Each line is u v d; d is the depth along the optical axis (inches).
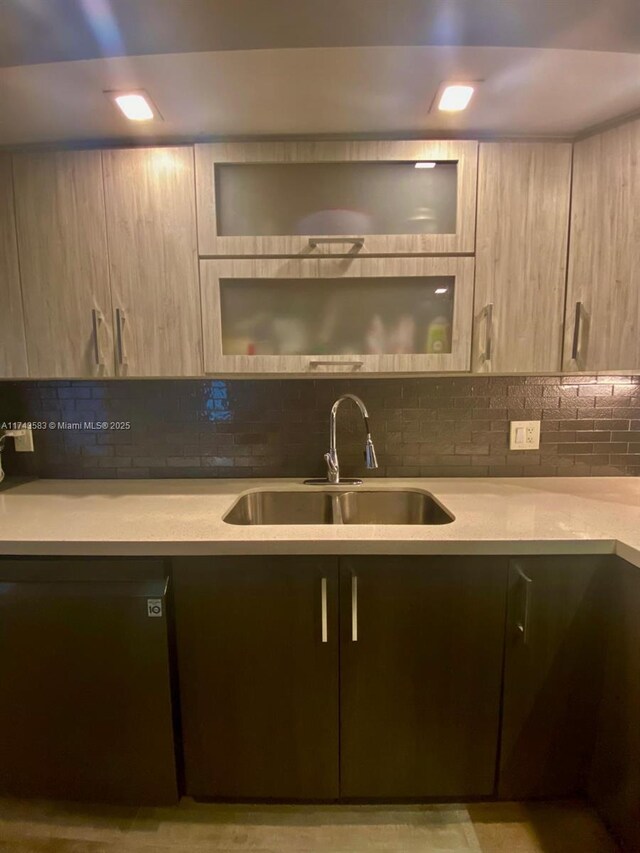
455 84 45.5
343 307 58.7
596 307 54.9
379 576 46.9
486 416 69.6
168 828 50.8
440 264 55.3
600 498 59.2
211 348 57.4
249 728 49.7
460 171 54.2
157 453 70.7
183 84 44.9
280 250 55.4
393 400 69.5
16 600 47.8
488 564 46.8
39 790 51.1
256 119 51.3
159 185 55.2
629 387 68.9
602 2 35.0
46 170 55.5
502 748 49.5
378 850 48.3
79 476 71.1
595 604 47.5
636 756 43.5
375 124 52.5
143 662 47.9
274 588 47.3
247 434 70.2
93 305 57.0
